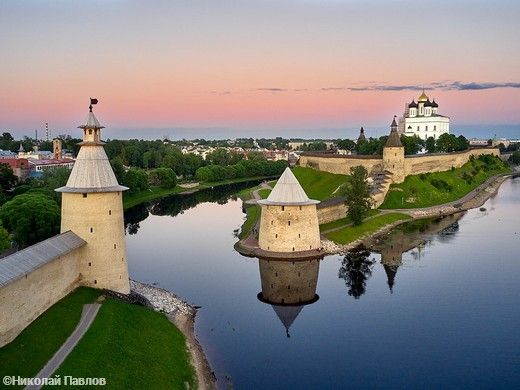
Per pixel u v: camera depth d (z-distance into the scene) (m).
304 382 51.34
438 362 55.50
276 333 63.03
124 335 54.19
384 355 57.19
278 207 99.31
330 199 133.38
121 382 46.03
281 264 94.44
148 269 90.56
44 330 51.16
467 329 63.94
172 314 67.62
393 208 148.00
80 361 46.84
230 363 55.28
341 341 60.88
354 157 179.00
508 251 101.38
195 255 101.12
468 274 86.44
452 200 162.88
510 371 53.38
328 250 103.44
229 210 165.00
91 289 63.59
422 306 71.94
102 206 64.06
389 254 100.69
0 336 46.28
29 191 116.25
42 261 53.38
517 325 64.88
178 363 53.41
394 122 166.12
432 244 108.38
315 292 78.38
